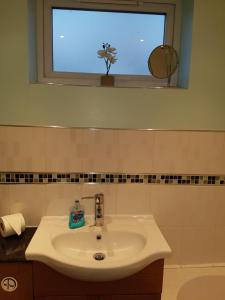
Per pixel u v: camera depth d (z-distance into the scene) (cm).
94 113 152
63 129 151
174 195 161
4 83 146
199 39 151
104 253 142
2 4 141
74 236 142
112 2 163
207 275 160
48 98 149
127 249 144
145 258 118
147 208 161
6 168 151
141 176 158
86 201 158
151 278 129
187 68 156
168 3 165
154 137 155
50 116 150
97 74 168
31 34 152
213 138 158
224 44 152
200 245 167
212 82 154
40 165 152
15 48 144
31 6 151
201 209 163
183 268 165
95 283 126
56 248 135
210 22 150
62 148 152
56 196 156
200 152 158
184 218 163
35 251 119
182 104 155
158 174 158
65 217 157
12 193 153
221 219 165
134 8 165
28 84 147
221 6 149
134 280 128
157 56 161
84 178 155
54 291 126
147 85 170
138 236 143
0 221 146
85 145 153
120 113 153
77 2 161
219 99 156
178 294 144
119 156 155
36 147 151
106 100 152
